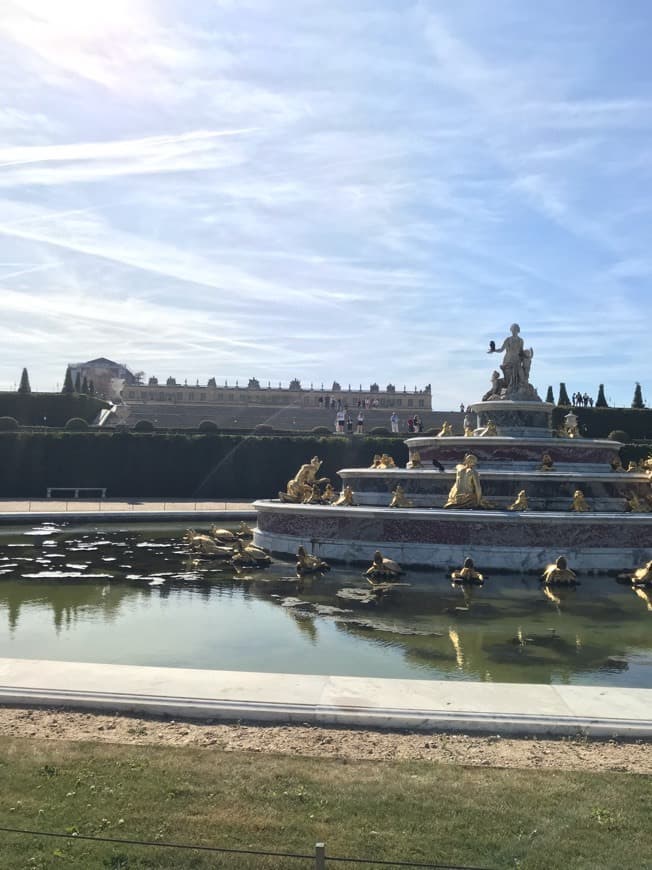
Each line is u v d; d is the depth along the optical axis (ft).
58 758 24.80
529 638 45.93
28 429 195.00
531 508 80.53
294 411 302.04
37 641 44.21
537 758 25.27
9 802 21.91
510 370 101.30
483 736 27.17
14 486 165.37
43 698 29.73
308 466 93.97
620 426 207.62
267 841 20.04
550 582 62.90
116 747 25.75
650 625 49.47
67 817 21.15
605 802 22.12
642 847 19.83
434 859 19.26
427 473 84.79
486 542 69.82
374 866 18.86
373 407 329.52
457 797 22.35
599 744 26.55
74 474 167.63
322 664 39.86
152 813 21.35
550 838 20.17
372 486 89.10
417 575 67.51
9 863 18.92
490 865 19.01
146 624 48.75
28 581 64.28
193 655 41.42
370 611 53.11
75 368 483.10
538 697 30.17
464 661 40.75
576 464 90.02
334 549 74.59
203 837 20.21
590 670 39.29
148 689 30.50
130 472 169.58
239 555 72.95
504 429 96.99
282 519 80.59
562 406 205.77
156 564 74.18
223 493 171.22
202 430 198.18
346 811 21.56
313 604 55.31
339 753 25.48
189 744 26.13
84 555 80.28
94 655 41.22
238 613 52.21
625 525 69.67
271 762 24.62
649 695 30.63
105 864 18.93
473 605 55.26
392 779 23.48
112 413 273.95
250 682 31.65
